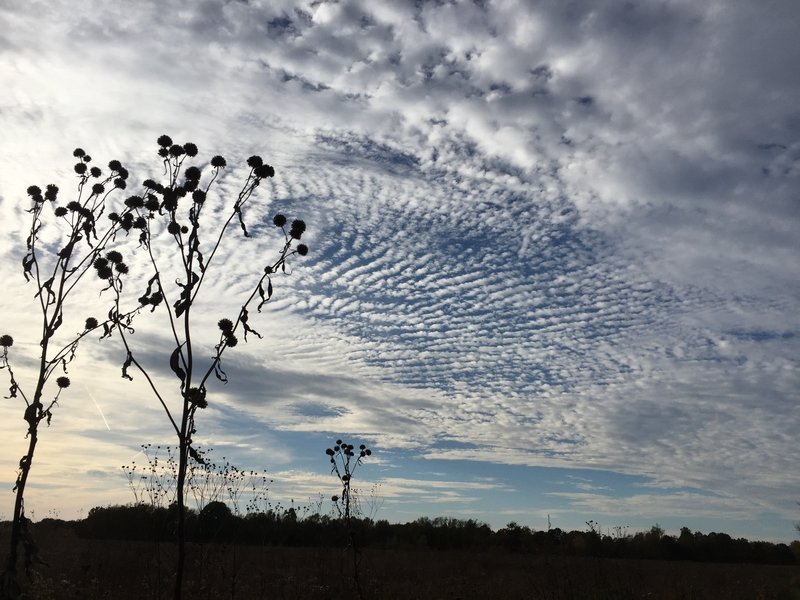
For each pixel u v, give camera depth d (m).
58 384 5.70
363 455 11.61
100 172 6.05
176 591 4.99
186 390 5.28
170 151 5.72
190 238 5.49
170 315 5.42
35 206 5.82
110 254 5.78
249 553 15.30
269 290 5.58
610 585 13.51
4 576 5.16
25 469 5.35
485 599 14.38
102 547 16.98
